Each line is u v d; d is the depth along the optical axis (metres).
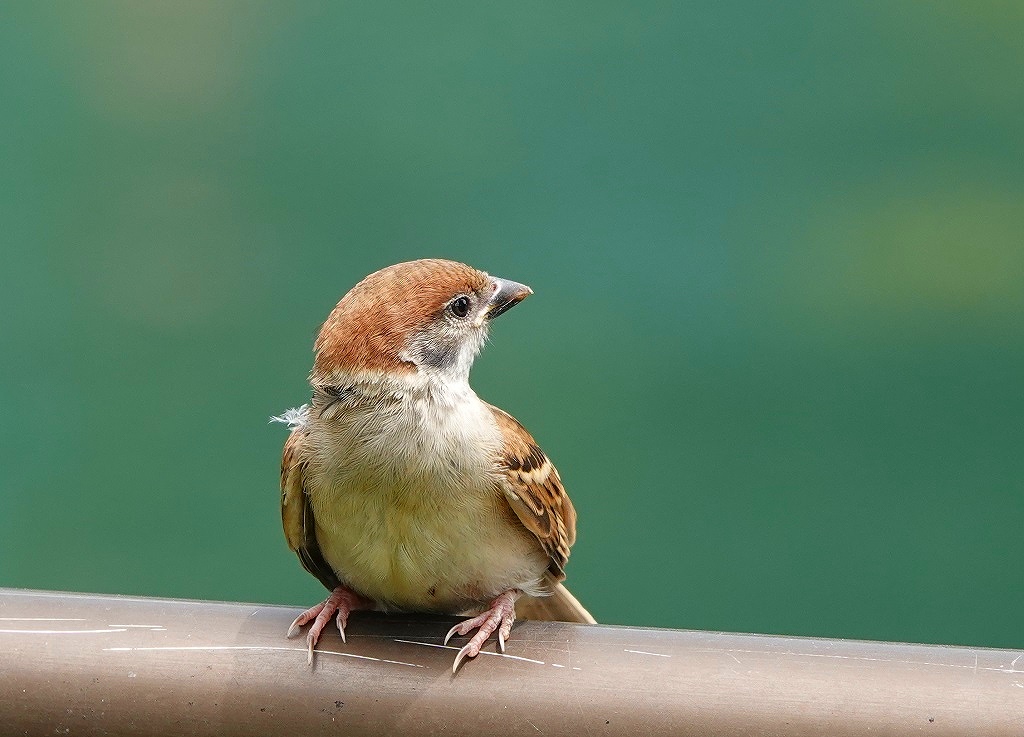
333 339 9.73
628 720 8.30
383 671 8.63
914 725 8.05
